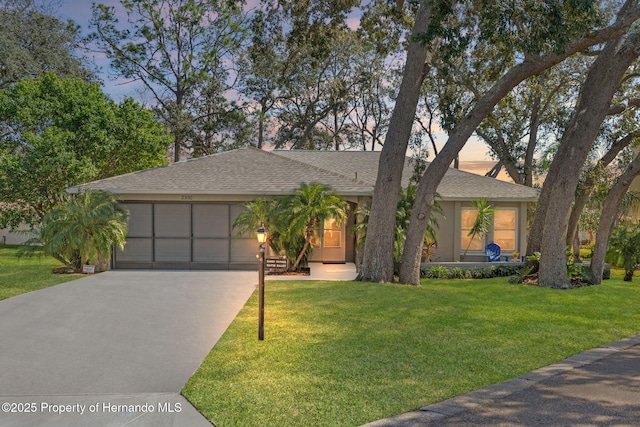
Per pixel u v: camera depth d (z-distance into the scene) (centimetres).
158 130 2669
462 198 1852
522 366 682
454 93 2248
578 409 530
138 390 593
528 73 1341
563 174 1366
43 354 732
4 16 3173
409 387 594
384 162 1453
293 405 538
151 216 1661
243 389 583
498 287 1366
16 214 2198
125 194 1639
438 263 1661
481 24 1156
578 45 1270
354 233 1781
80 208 1524
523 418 507
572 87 2517
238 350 738
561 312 1040
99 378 634
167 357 715
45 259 2075
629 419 505
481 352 741
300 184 1569
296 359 695
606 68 1395
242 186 1645
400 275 1452
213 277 1474
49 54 3247
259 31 2084
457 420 502
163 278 1450
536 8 1058
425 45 1323
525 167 2908
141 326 889
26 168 2102
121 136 2506
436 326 895
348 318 948
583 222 2619
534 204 2152
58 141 2106
